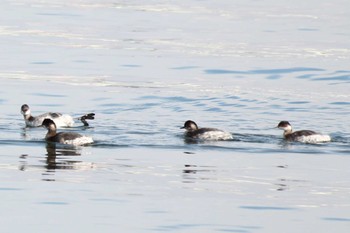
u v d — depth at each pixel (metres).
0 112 28.86
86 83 33.56
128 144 24.30
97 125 26.94
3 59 37.97
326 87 33.50
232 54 40.09
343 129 26.81
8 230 16.73
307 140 24.64
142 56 39.31
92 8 55.16
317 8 57.41
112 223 17.28
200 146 24.12
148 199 18.97
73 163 22.02
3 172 20.92
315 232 17.06
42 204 18.39
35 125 26.81
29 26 47.06
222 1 60.22
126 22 49.50
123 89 32.56
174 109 29.58
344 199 19.31
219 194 19.48
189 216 17.84
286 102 30.67
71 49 40.69
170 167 21.78
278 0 61.50
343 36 45.78
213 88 32.88
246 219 17.77
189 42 43.09
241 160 22.67
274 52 40.72
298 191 19.86
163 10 54.84
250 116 28.61
